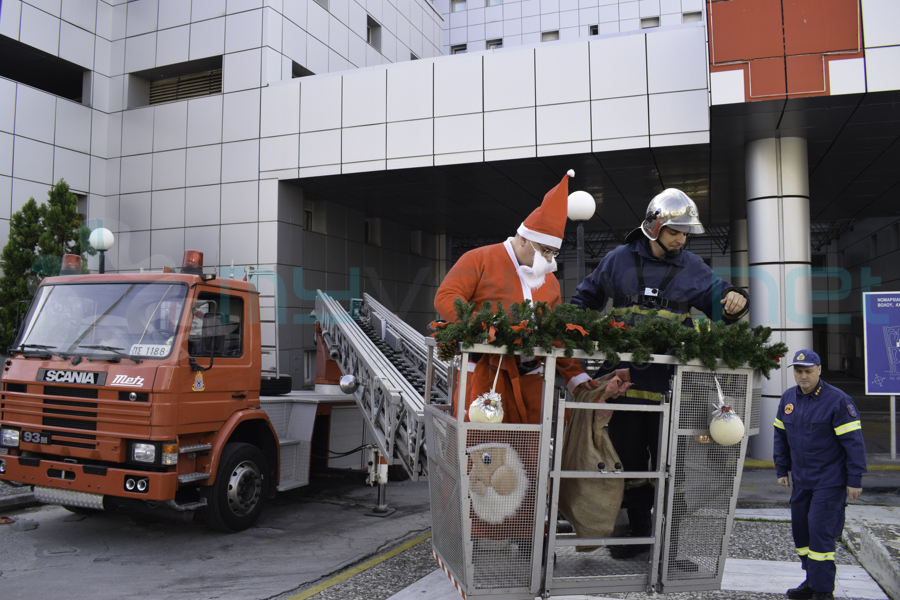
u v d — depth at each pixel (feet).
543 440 9.17
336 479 23.06
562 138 36.50
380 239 57.21
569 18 98.84
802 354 13.15
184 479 16.43
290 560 16.01
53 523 19.35
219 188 45.16
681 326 9.76
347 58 54.44
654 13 95.76
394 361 25.58
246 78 44.91
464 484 9.01
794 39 26.68
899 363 28.30
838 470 12.75
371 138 41.11
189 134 46.26
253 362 19.35
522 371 10.55
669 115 34.55
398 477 25.98
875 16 26.08
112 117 48.73
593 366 12.03
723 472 10.01
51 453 16.87
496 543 9.14
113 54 49.14
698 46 34.45
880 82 25.82
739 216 59.00
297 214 45.60
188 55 46.80
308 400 21.53
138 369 16.24
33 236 38.22
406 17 66.18
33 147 43.65
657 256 11.44
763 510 20.71
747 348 9.70
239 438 19.60
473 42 103.24
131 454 16.03
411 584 13.83
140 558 16.10
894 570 13.10
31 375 17.22
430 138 39.58
